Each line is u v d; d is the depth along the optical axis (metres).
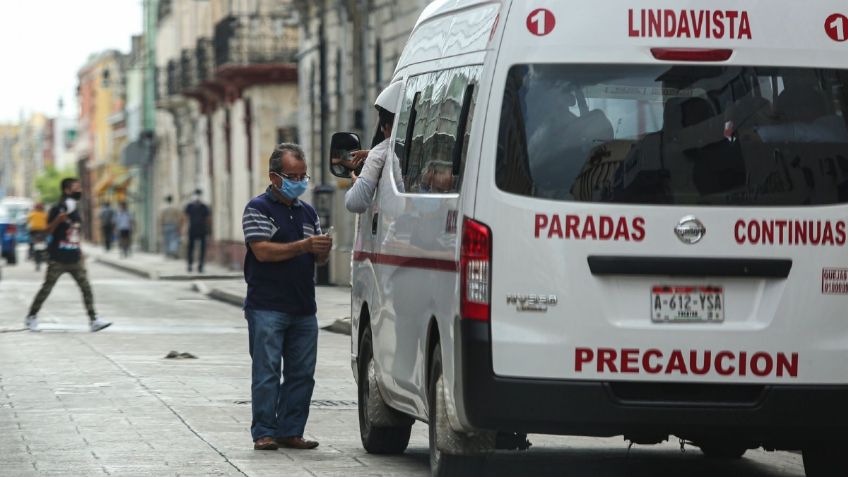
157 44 163.00
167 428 24.59
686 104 16.69
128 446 22.53
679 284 16.59
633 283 16.56
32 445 22.59
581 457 22.44
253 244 22.11
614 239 16.52
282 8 105.12
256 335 22.22
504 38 16.86
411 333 19.34
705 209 16.59
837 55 16.91
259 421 22.38
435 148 18.72
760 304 16.72
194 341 43.69
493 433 17.83
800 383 16.70
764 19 16.83
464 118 17.56
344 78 79.38
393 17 69.56
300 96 93.06
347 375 34.41
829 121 16.86
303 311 22.42
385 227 20.94
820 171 16.78
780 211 16.69
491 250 16.62
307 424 25.91
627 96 16.67
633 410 16.50
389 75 70.38
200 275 91.75
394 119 21.34
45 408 27.16
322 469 20.55
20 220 185.38
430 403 18.48
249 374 33.75
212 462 21.06
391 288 20.44
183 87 127.31
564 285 16.48
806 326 16.72
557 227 16.52
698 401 16.61
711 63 16.73
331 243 22.22
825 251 16.75
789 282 16.70
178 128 141.88
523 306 16.55
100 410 26.91
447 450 17.95
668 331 16.55
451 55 18.69
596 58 16.67
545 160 16.59
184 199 139.25
